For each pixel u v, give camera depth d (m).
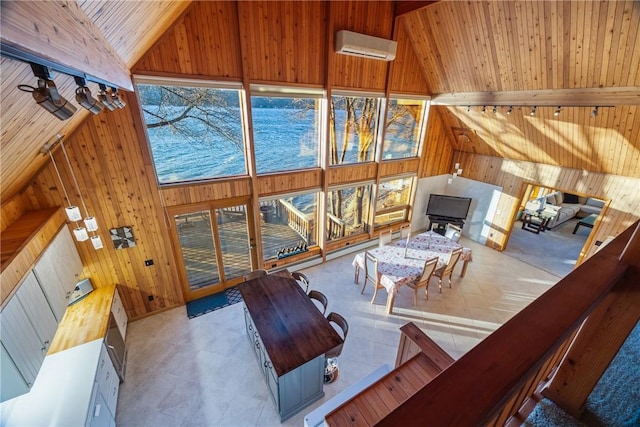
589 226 7.57
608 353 1.28
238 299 4.99
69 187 3.52
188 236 4.62
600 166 5.01
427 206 7.68
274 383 3.05
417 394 0.58
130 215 4.01
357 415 2.04
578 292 0.93
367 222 6.81
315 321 3.24
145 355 3.87
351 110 5.55
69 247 3.50
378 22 4.86
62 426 2.24
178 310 4.71
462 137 6.77
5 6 0.69
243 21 3.83
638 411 1.48
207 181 4.43
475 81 5.12
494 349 0.69
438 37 4.89
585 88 3.79
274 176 4.95
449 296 5.20
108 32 1.95
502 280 5.70
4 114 1.57
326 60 4.68
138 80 3.47
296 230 5.91
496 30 4.05
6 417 2.30
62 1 1.16
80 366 2.77
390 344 4.14
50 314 2.76
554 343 0.73
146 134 3.83
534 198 9.06
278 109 4.73
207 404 3.27
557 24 3.42
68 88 2.22
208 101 4.18
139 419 3.11
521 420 1.43
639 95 3.33
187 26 3.54
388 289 4.54
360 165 5.94
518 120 5.26
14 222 2.96
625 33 3.00
